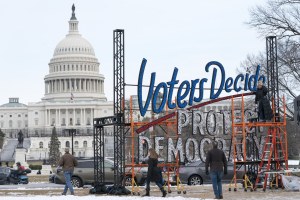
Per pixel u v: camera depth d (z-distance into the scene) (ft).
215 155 88.89
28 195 101.86
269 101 113.70
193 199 85.51
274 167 112.37
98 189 107.45
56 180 142.82
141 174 136.87
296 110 96.84
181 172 134.41
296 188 104.63
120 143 104.06
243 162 107.04
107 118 106.93
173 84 104.99
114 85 104.53
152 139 105.50
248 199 87.86
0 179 170.91
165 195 93.20
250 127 112.27
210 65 109.29
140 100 103.14
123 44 104.68
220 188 88.74
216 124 108.27
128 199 85.30
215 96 109.19
